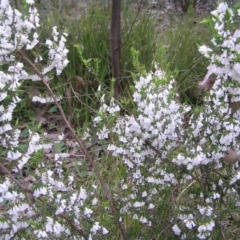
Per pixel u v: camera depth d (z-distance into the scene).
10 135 2.13
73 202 2.26
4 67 3.55
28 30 2.40
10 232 2.14
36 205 2.17
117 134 2.40
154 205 2.47
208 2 6.46
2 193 2.09
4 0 2.37
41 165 2.19
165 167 2.38
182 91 4.21
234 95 2.22
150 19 5.05
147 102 2.22
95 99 4.16
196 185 2.66
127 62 4.44
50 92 2.49
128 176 2.59
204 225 2.25
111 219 2.64
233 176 2.36
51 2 5.80
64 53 2.55
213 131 2.31
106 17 4.79
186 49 4.60
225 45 1.99
